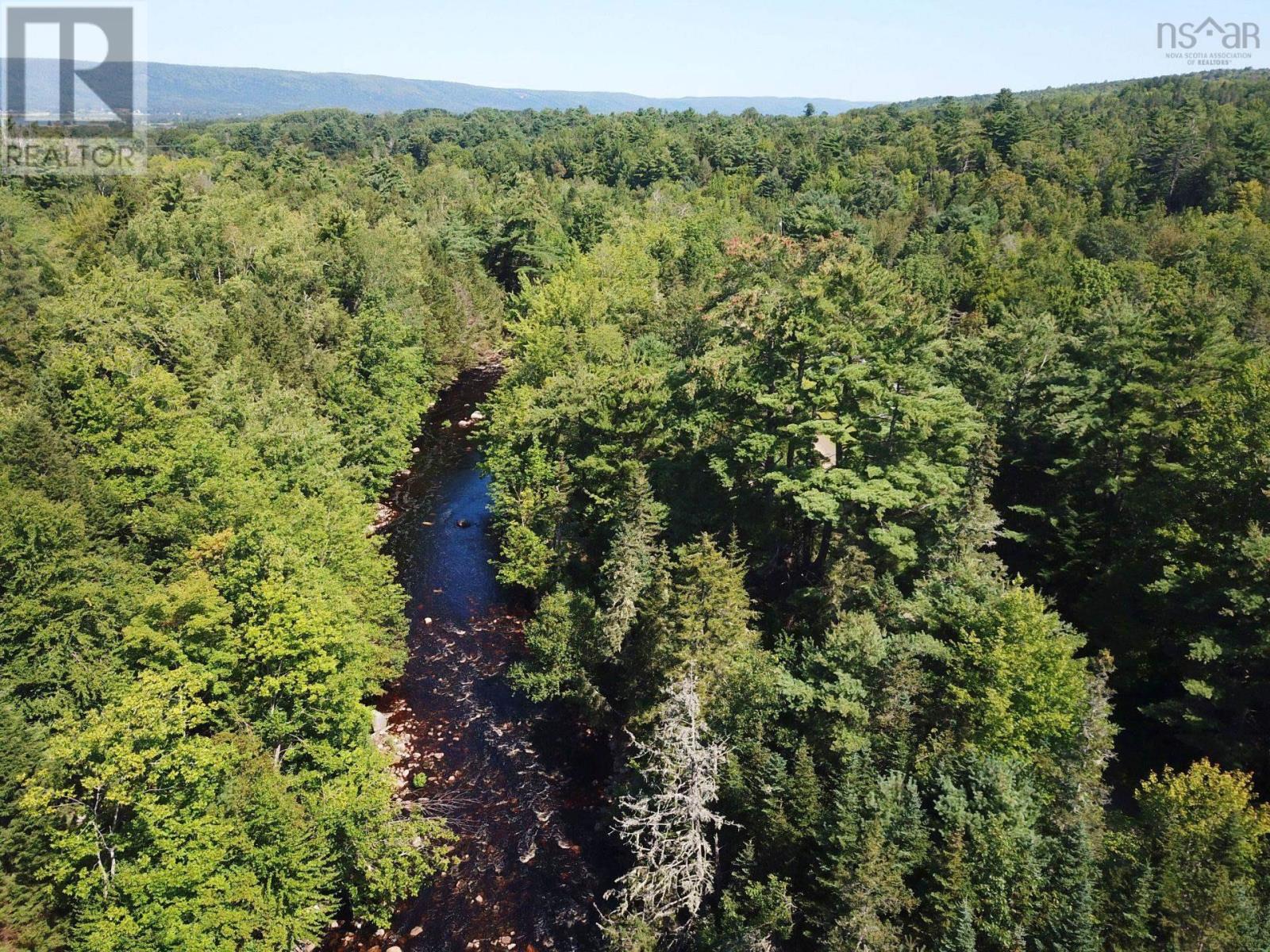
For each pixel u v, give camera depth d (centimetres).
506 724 4828
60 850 2848
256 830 3148
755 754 3419
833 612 4312
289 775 3466
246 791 3109
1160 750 4062
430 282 10294
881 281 5794
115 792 2720
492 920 3622
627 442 5638
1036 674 3519
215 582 3719
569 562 5622
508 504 6056
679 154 18388
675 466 5550
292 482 5331
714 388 5247
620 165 19125
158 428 5269
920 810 2944
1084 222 11700
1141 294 8300
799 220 10662
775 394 4872
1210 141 13212
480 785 4381
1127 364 5506
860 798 3016
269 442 5431
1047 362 6488
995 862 2741
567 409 6044
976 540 4625
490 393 8288
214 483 4459
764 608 4981
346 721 3734
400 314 8900
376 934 3544
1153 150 13050
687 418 5497
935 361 6075
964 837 2886
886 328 5041
